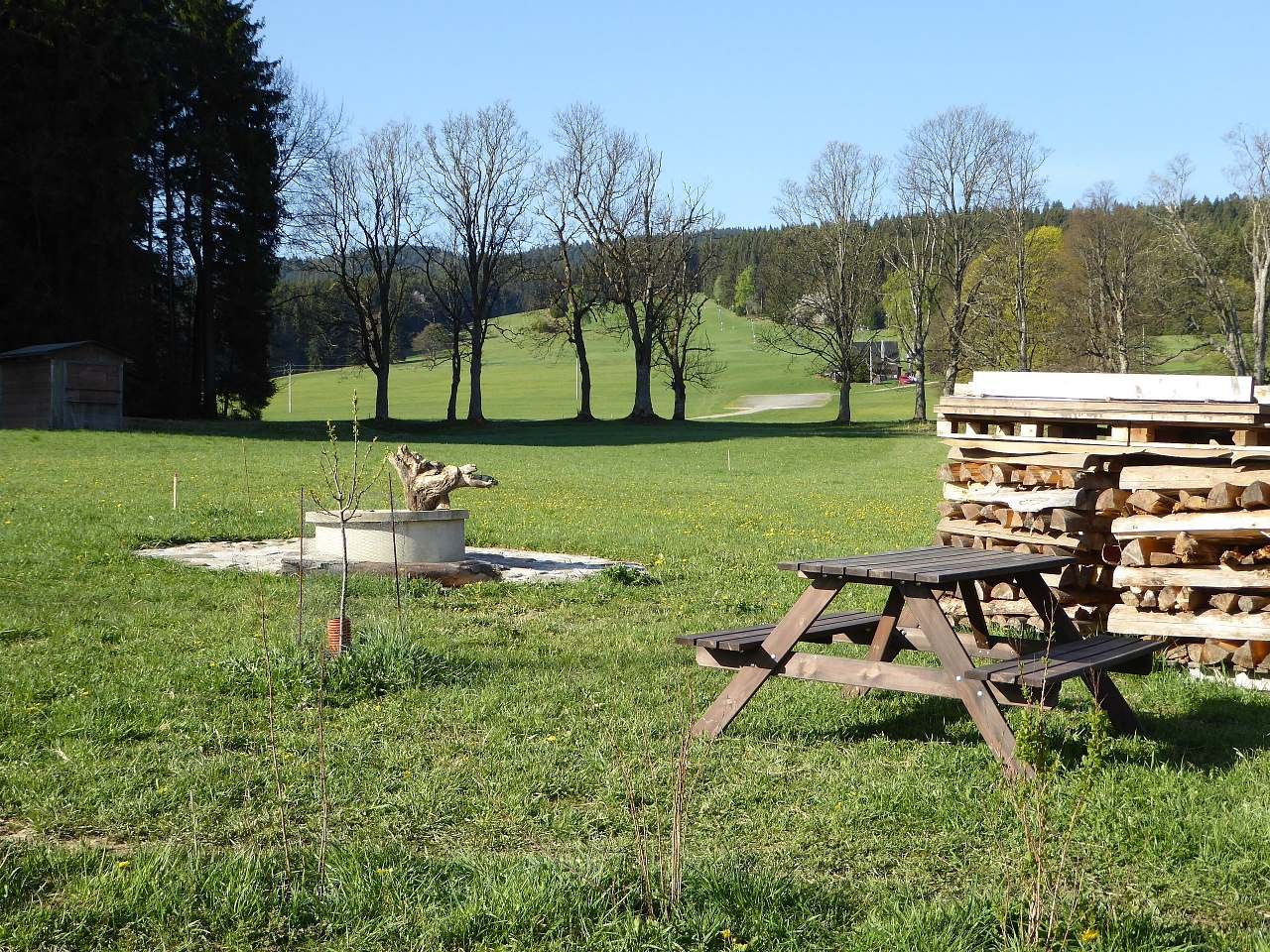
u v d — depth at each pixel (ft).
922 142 222.48
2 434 109.19
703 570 42.24
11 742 19.52
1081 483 29.37
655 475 105.50
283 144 206.49
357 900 13.41
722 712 21.03
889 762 19.80
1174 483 27.63
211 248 195.00
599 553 47.47
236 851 14.94
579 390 352.49
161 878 13.80
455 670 25.41
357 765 18.97
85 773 18.06
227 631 28.99
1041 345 230.68
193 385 195.21
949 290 254.68
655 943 12.67
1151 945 12.81
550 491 79.82
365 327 221.66
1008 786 17.49
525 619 32.53
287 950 12.58
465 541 49.83
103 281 153.38
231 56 193.26
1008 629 30.63
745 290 530.27
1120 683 25.71
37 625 28.89
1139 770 19.07
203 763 18.80
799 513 71.31
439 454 130.11
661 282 233.55
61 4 145.48
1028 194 216.54
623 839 16.07
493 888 13.66
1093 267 222.89
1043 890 13.52
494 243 224.94
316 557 37.91
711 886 13.87
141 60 152.66
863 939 12.82
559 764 19.25
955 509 32.45
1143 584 27.32
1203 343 200.44
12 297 146.82
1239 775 18.94
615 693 24.07
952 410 32.30
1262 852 15.55
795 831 16.46
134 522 49.21
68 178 145.28
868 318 244.22
